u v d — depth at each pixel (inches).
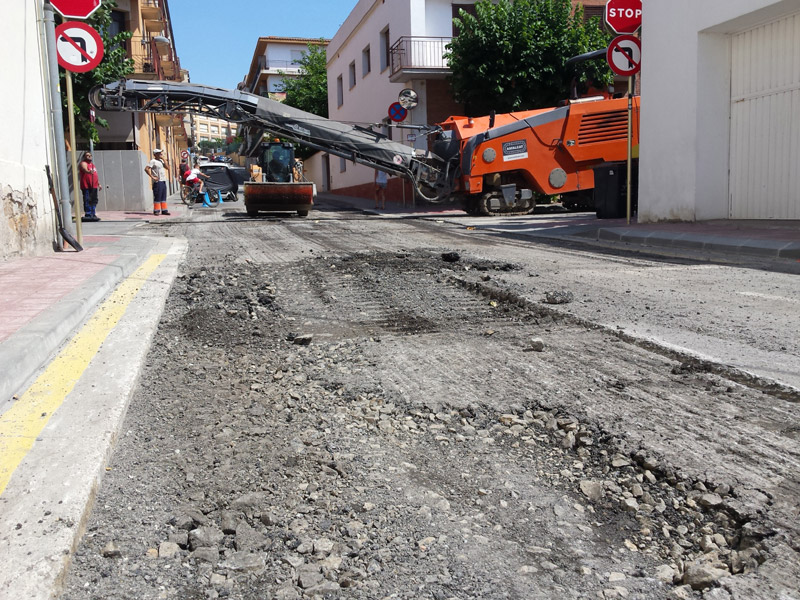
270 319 196.5
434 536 79.6
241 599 67.2
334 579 70.6
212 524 81.7
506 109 795.4
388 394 129.3
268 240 424.5
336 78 1316.4
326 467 97.7
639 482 92.0
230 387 135.9
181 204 955.3
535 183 642.2
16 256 269.7
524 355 152.3
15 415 107.1
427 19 844.0
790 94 386.9
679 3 432.1
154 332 171.9
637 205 529.0
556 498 89.4
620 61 462.6
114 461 97.9
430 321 190.4
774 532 76.9
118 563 72.2
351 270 281.9
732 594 67.3
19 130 273.3
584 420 112.2
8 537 71.6
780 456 95.3
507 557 75.3
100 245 351.3
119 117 890.1
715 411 113.5
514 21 759.7
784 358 138.6
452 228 526.9
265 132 636.7
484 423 114.6
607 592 68.6
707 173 431.2
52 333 145.6
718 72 426.0
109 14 666.8
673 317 181.9
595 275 262.2
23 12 280.4
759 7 373.4
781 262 286.5
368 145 634.2
